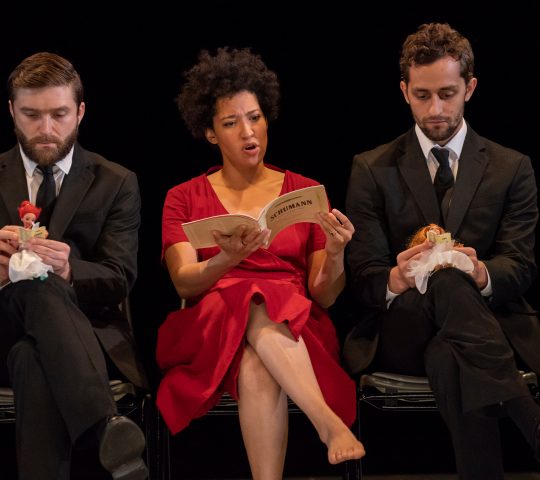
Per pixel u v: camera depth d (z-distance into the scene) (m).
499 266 7.32
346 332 9.06
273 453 6.78
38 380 6.42
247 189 7.92
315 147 9.11
